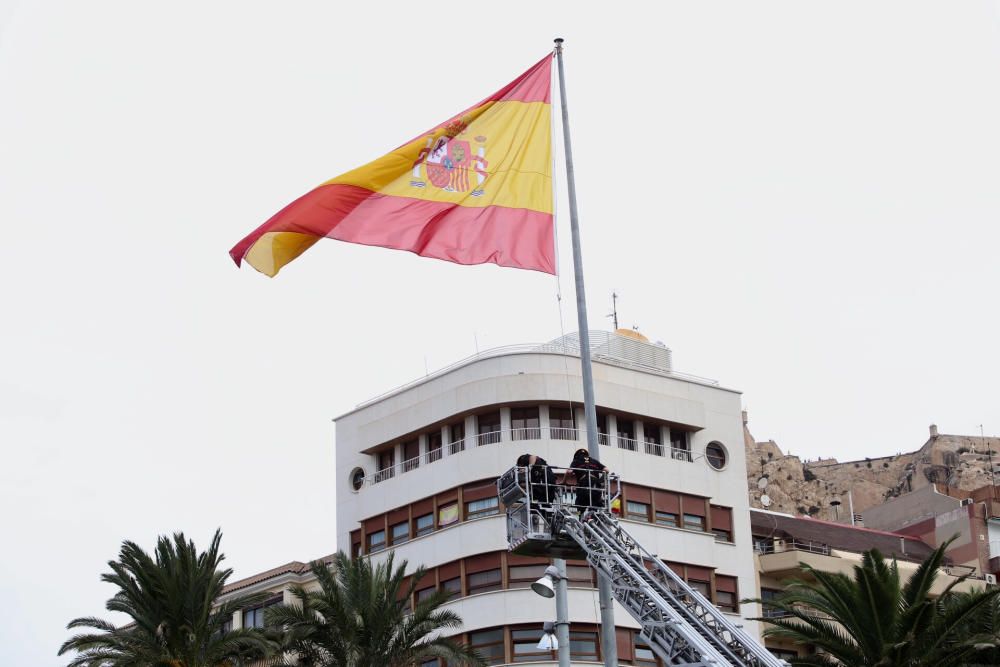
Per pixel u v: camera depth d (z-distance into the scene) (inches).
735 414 3334.2
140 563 2519.7
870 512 4222.4
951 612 2049.7
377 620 2481.5
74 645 2508.6
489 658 2896.2
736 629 1419.8
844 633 3093.0
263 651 2532.0
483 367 3117.6
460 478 3063.5
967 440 6446.9
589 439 1599.4
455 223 1647.4
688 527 3139.8
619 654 2903.5
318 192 1609.3
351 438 3344.0
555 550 1624.0
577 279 1632.6
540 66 1733.5
